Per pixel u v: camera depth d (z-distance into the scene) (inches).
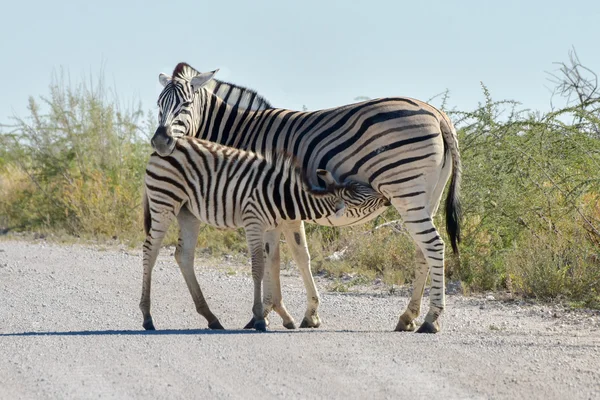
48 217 1620.3
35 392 551.2
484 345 668.7
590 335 730.8
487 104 1112.2
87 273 1134.4
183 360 624.7
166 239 1406.3
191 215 819.4
